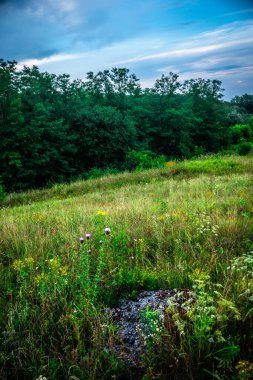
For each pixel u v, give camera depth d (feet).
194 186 34.60
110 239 15.31
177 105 172.04
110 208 25.08
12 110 81.87
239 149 83.56
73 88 118.62
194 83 162.71
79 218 22.31
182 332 7.65
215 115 155.63
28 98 95.30
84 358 8.03
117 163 104.12
